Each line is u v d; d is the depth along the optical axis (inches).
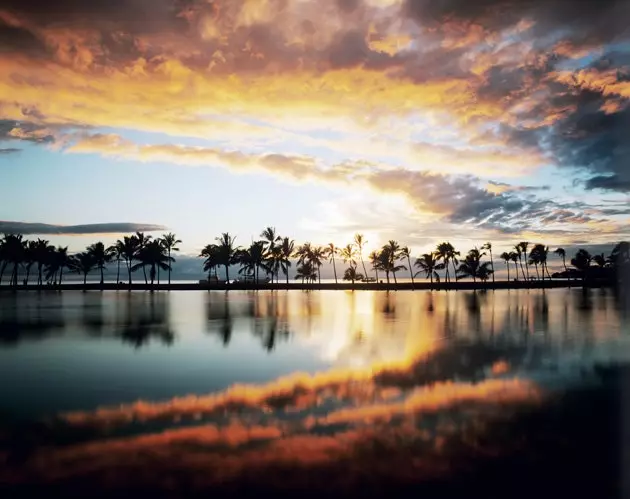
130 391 474.6
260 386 494.6
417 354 688.4
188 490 256.4
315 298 2377.0
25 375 552.4
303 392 468.8
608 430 346.0
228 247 3917.3
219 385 499.8
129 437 339.9
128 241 3914.9
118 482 266.5
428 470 279.9
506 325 1083.9
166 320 1200.8
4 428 361.7
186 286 3713.1
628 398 434.6
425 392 464.8
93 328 1020.5
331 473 277.0
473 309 1594.5
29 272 4284.0
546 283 4249.5
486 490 255.4
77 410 408.2
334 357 668.7
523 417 379.6
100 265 4001.0
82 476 274.7
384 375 546.0
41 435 345.1
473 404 419.8
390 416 386.6
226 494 251.9
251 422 373.7
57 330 984.3
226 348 748.6
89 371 573.3
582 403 420.5
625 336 880.3
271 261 4060.0
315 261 4574.3
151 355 688.4
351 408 411.5
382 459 296.7
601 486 259.3
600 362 617.9
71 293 2891.2
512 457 297.6
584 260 4178.2
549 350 718.5
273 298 2359.7
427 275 4512.8
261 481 266.7
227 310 1536.7
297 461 293.9
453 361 632.4
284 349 740.0
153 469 283.7
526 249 4662.9
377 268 4441.4
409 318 1267.2
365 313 1440.7
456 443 322.0
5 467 287.9
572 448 311.9
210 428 359.6
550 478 268.5
